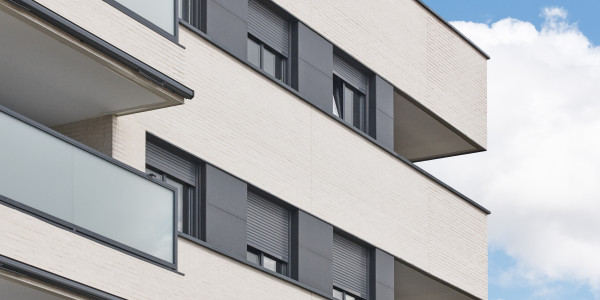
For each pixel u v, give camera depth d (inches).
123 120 839.1
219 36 933.8
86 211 738.2
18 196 695.1
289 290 951.0
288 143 981.8
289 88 989.2
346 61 1093.1
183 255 855.7
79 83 789.2
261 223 956.0
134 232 771.4
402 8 1163.9
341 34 1074.7
